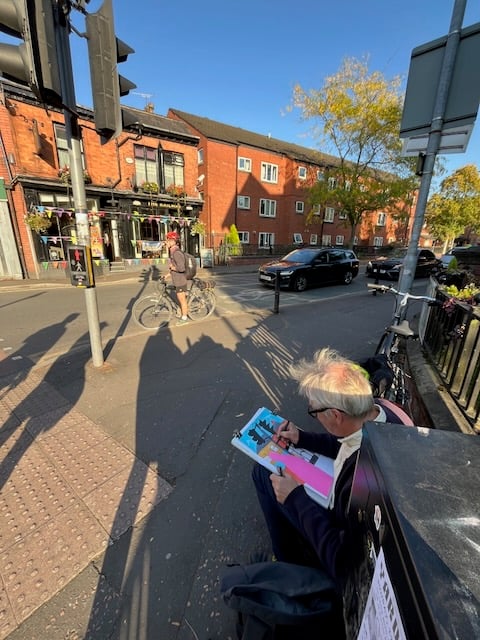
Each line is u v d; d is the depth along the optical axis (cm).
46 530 186
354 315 736
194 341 520
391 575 58
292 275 1030
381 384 229
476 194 2864
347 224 2534
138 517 198
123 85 349
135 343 506
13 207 1185
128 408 321
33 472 231
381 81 1812
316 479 150
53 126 1227
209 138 1970
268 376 398
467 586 47
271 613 85
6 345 498
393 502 63
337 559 95
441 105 248
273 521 152
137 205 1503
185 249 1731
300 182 2448
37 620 144
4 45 242
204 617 147
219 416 310
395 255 2688
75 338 531
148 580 162
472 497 65
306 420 308
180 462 246
